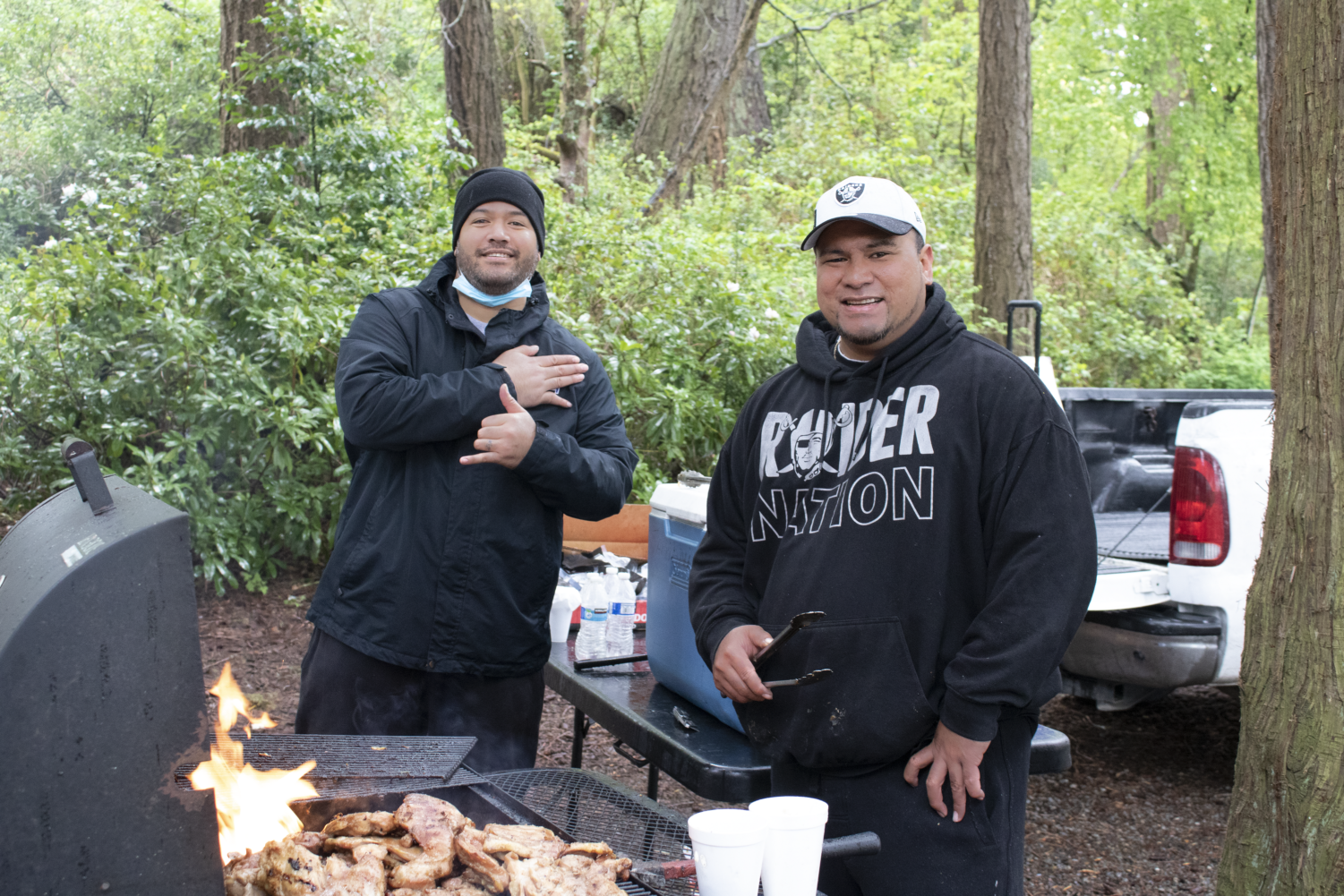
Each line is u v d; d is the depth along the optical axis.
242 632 5.22
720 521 2.29
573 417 2.67
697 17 14.08
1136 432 5.61
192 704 1.31
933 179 12.62
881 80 17.77
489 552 2.44
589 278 6.80
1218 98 17.25
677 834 1.69
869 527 1.92
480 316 2.68
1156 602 3.95
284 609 5.56
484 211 2.56
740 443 2.26
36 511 1.54
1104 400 5.43
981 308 8.97
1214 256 20.03
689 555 2.60
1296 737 2.07
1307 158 2.07
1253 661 2.19
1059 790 4.10
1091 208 14.03
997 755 1.89
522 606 2.51
